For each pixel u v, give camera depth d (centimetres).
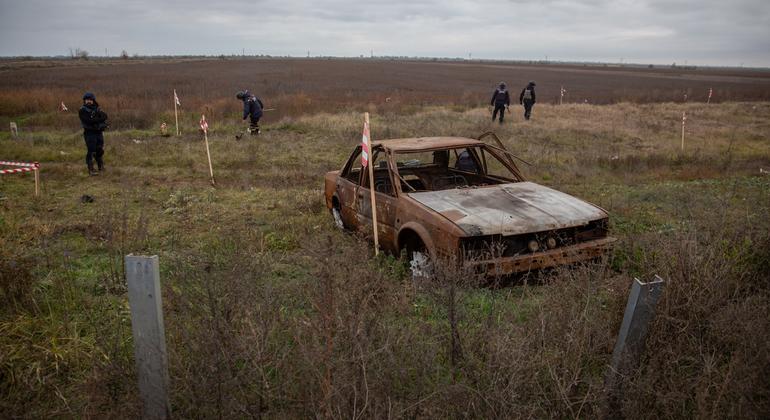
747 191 928
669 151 1460
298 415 279
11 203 823
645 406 290
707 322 342
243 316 321
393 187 579
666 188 978
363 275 342
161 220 745
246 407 270
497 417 268
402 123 1831
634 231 616
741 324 322
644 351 316
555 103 3009
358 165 845
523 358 294
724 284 369
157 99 2722
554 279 453
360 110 2341
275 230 705
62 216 768
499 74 7612
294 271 502
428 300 397
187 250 542
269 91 3553
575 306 357
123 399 288
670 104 2816
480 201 539
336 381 265
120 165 1212
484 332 331
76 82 4194
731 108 2620
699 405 267
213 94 3131
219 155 1316
